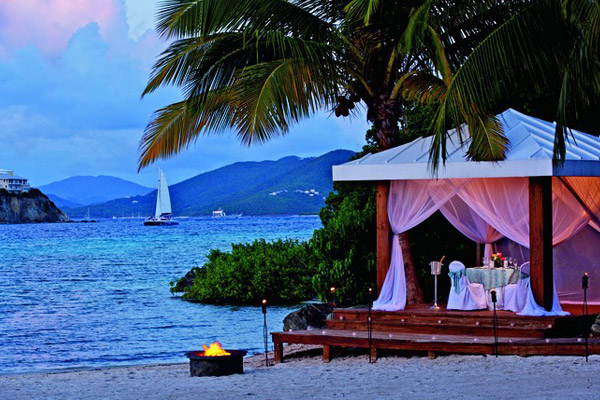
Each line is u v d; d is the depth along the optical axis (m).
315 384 10.47
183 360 17.81
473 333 12.76
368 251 18.22
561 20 12.59
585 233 15.47
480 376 10.15
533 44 12.73
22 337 22.33
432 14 14.73
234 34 15.31
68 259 62.53
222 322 25.08
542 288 12.73
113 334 22.70
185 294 32.97
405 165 13.74
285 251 32.38
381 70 15.79
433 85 18.05
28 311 29.09
